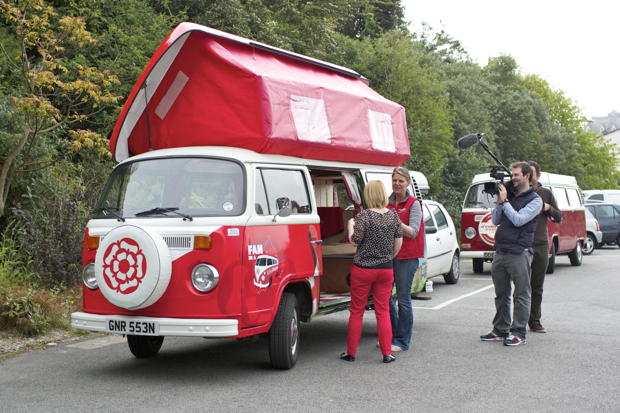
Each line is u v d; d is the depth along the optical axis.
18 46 12.73
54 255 9.40
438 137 26.53
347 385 5.46
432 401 4.97
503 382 5.55
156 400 4.99
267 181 5.92
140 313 5.35
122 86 14.91
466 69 39.53
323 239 8.70
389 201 7.00
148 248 5.14
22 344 7.13
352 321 6.41
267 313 5.57
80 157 13.52
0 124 10.13
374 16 40.25
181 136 6.49
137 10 17.62
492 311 9.68
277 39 20.44
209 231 5.27
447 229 13.25
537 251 7.77
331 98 7.03
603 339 7.43
